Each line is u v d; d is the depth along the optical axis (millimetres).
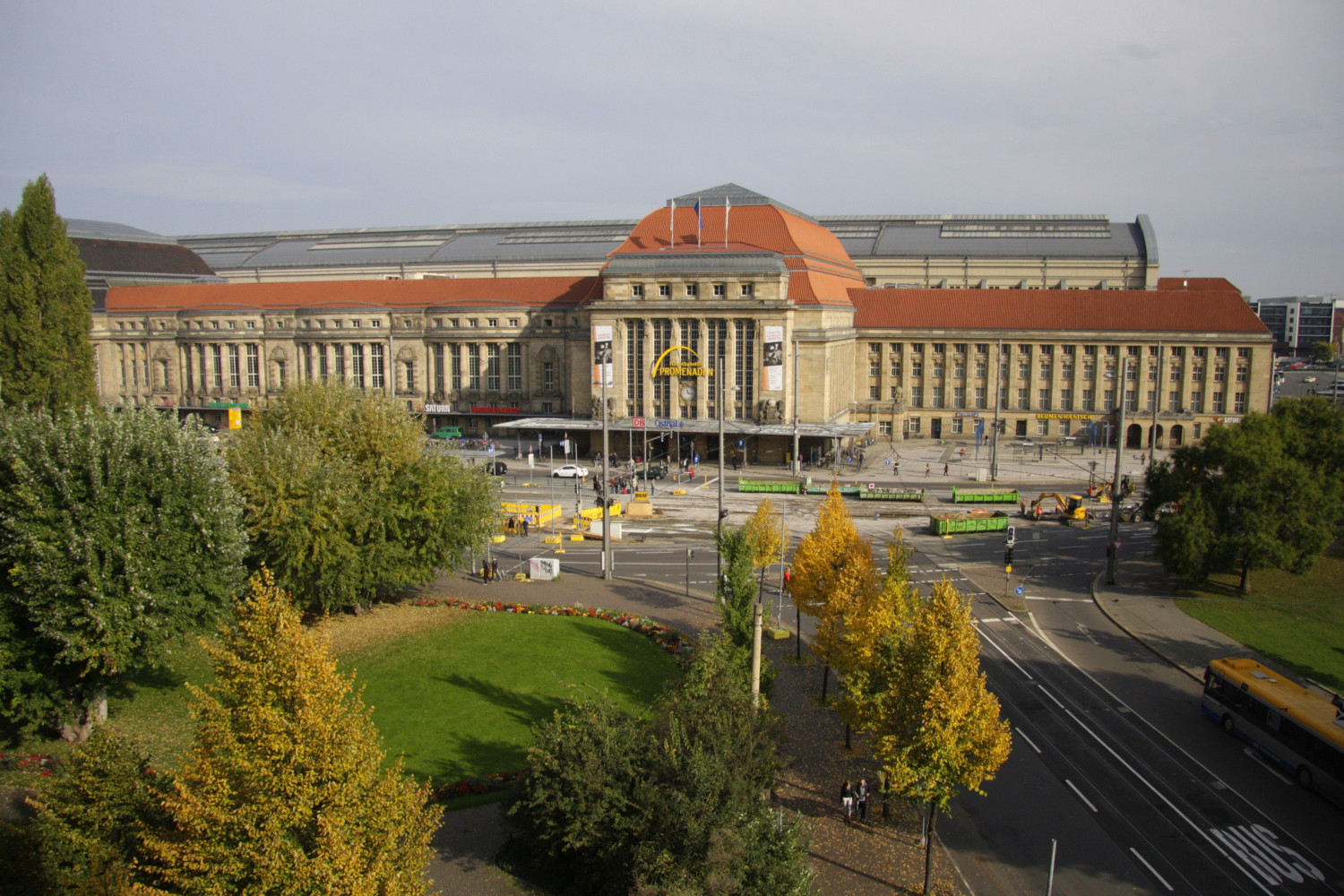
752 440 142125
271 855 25328
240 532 50656
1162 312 158625
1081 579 81375
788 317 141875
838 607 50031
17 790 40469
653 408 147625
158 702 51250
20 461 43344
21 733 46500
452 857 37969
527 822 36531
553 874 36094
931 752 35906
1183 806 44188
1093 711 54656
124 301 192500
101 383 192625
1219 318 156000
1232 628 68562
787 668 60000
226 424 184125
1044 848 40562
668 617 68438
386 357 174000
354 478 64938
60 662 44031
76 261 105312
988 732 36281
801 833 33844
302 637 28547
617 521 101312
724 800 31703
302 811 26203
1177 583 79688
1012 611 72062
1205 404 156500
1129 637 67062
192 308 184750
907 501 112375
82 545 43188
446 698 53875
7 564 43750
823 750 48969
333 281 186375
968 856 39875
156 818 31000
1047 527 101125
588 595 73875
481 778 44156
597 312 147125
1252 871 39094
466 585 76875
